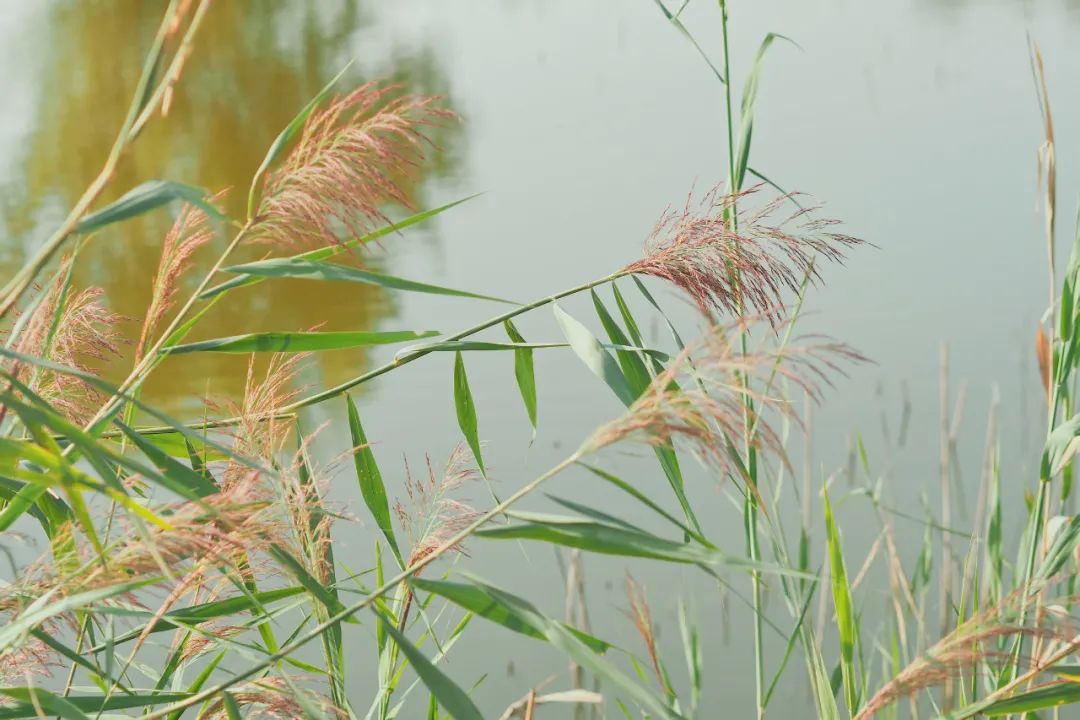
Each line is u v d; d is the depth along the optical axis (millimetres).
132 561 1583
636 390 2551
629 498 6137
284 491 1959
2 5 24656
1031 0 23016
